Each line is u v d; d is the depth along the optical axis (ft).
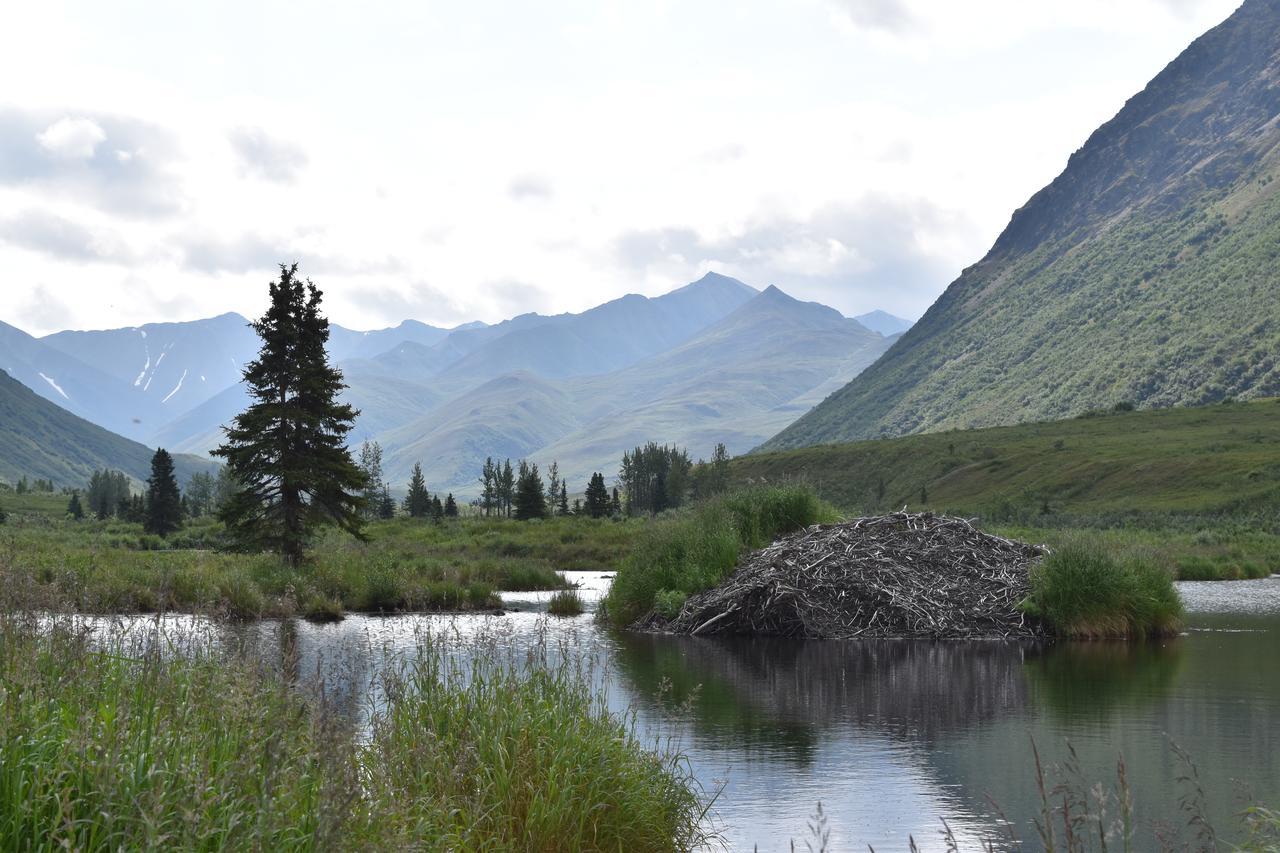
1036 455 554.46
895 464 628.28
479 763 26.17
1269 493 378.73
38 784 17.58
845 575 85.81
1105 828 31.40
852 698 54.95
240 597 92.58
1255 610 110.11
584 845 26.53
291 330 129.80
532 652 36.32
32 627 27.12
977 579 87.61
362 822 19.75
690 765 39.40
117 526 333.83
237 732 21.66
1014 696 55.57
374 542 193.88
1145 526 343.05
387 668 33.27
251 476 130.00
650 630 86.69
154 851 15.67
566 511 467.11
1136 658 70.18
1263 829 27.32
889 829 31.65
